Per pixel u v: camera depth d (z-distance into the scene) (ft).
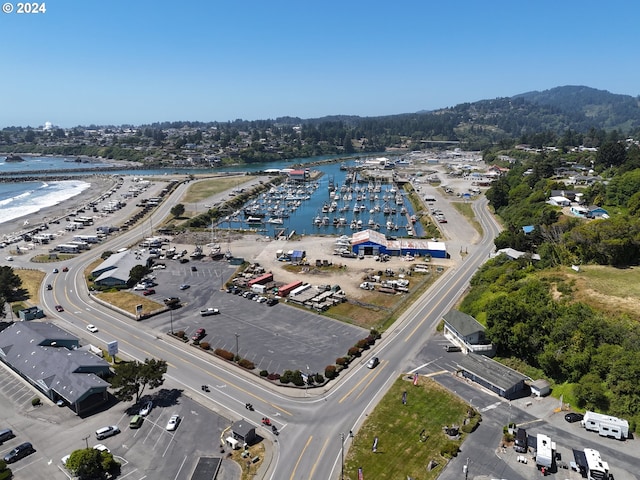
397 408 242.58
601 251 369.30
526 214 605.31
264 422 230.07
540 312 288.10
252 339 321.73
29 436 220.84
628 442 217.15
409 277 451.53
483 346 297.53
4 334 306.14
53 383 250.16
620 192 544.62
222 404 247.29
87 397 242.17
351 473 197.26
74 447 213.46
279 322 350.02
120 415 238.07
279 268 482.28
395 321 351.87
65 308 375.86
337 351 305.53
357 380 270.67
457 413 238.48
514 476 195.42
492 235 600.80
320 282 438.81
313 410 242.37
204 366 286.25
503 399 251.60
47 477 194.90
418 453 208.95
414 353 302.66
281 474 196.54
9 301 387.55
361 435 221.87
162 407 244.01
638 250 373.61
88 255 526.16
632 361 237.04
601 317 279.08
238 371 280.10
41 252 534.78
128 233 629.51
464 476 194.80
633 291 312.50
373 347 310.86
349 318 357.00
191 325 344.08
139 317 352.49
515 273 379.55
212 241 590.96
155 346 311.68
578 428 227.40
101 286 419.95
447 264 489.26
